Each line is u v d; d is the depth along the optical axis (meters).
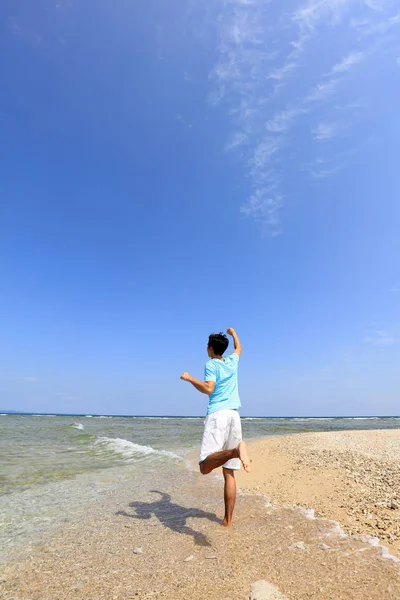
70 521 4.25
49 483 6.36
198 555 3.14
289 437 13.66
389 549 3.09
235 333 4.67
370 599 2.29
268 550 3.18
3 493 5.62
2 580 2.79
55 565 3.04
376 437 12.85
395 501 4.27
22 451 10.72
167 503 4.99
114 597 2.48
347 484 5.40
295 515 4.20
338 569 2.74
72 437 15.70
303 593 2.41
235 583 2.61
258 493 5.47
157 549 3.31
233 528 3.83
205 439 3.75
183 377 3.80
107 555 3.22
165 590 2.55
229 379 3.99
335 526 3.74
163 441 14.66
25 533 3.85
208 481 6.53
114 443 12.68
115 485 6.22
